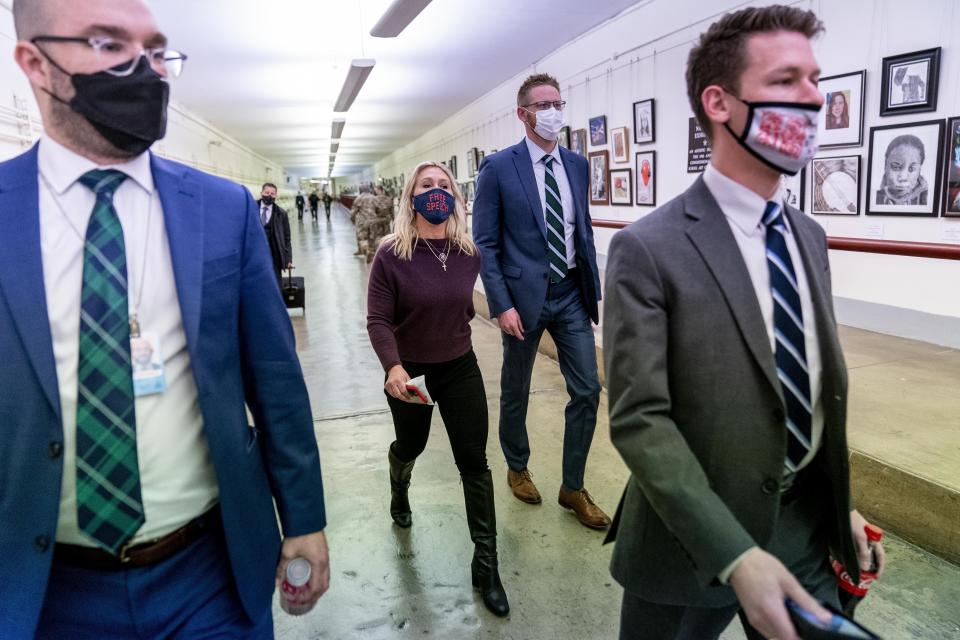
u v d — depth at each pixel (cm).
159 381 92
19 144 430
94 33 85
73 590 93
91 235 89
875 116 391
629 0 610
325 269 1155
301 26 670
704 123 103
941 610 192
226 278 99
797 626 77
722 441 97
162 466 94
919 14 359
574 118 775
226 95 1062
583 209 254
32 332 84
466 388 211
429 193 200
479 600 210
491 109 1120
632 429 96
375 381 466
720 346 96
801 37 94
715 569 84
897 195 383
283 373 108
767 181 100
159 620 96
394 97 1166
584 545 240
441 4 616
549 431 355
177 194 97
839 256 436
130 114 88
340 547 245
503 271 257
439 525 259
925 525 221
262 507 107
